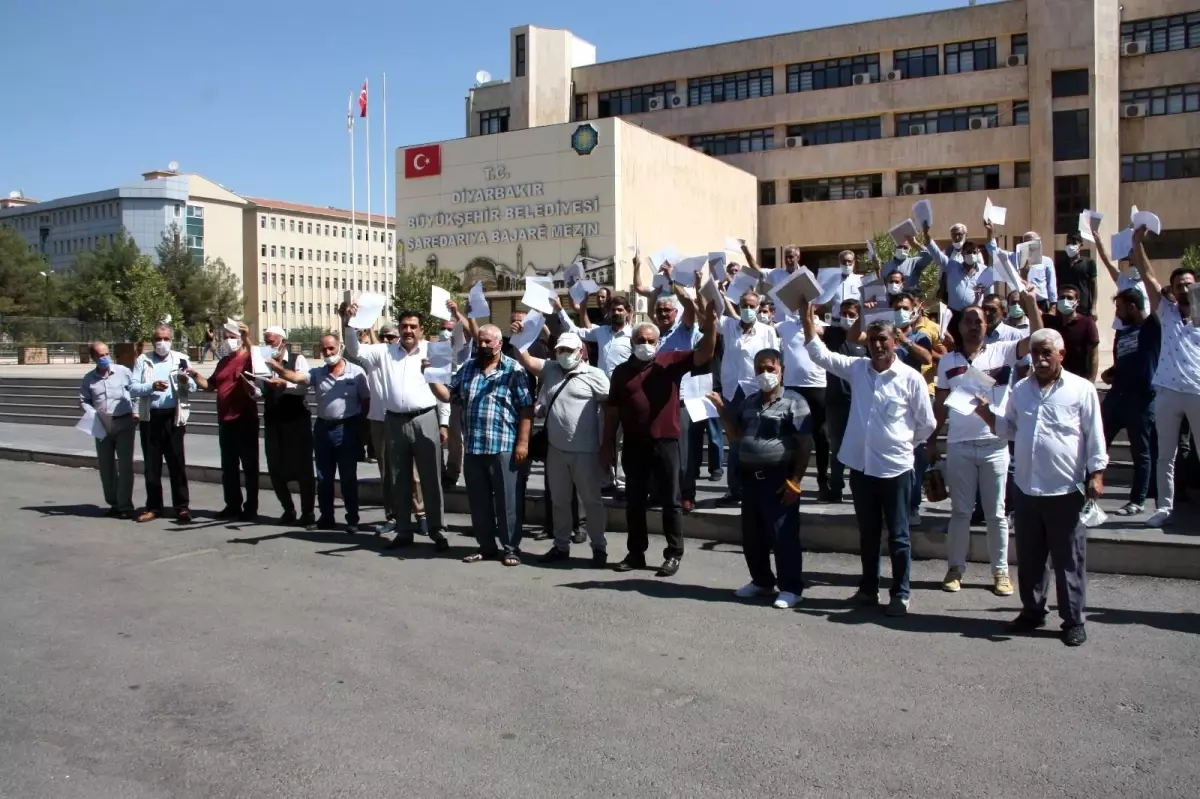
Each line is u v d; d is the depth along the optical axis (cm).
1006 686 517
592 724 474
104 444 1072
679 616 661
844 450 670
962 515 702
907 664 555
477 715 488
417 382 885
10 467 1510
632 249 1002
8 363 4762
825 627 630
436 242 3969
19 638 627
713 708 493
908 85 4059
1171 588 695
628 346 980
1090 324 860
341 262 10994
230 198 10206
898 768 421
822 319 1051
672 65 4516
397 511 897
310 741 460
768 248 4378
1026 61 3856
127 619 668
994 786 404
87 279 6844
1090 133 3703
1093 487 577
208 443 1623
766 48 4328
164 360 1034
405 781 417
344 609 688
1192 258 3234
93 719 491
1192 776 411
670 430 776
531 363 836
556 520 831
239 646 604
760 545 698
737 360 932
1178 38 3656
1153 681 521
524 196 3731
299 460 1005
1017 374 679
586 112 4734
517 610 681
